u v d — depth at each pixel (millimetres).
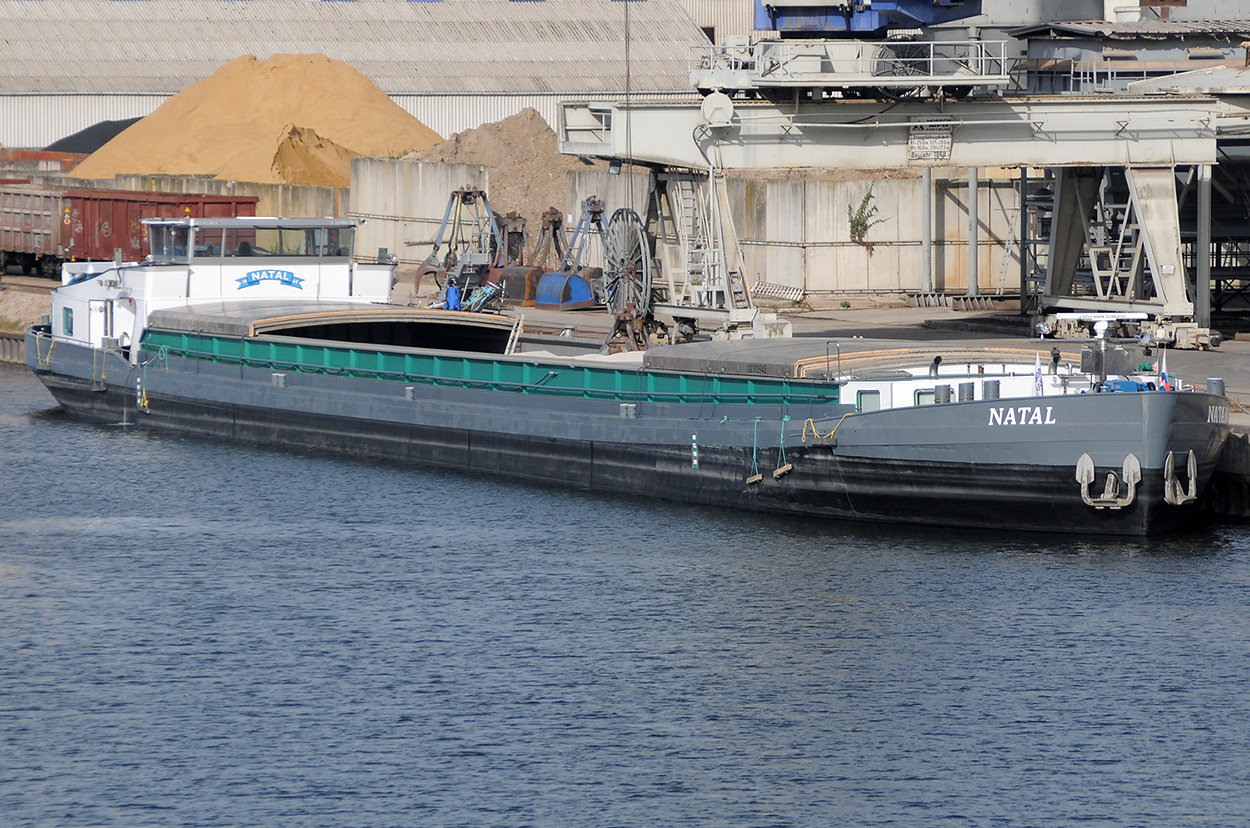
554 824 66312
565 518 109875
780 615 89250
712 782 69812
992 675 80625
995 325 167625
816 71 136250
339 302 146875
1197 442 98125
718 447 109625
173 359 142875
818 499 106125
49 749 73188
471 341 145625
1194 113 145125
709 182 140250
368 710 77375
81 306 151875
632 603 91750
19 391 169125
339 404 131250
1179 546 98562
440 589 95000
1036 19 195125
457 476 123438
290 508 114250
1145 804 67750
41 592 95125
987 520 101250
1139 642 84188
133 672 82375
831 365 106500
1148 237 148875
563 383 120000
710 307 141500
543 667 82562
